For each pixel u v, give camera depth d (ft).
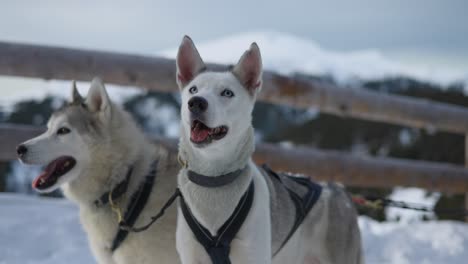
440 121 25.45
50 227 17.79
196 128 9.27
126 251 11.43
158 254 11.37
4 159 18.42
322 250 12.19
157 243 11.32
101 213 11.67
